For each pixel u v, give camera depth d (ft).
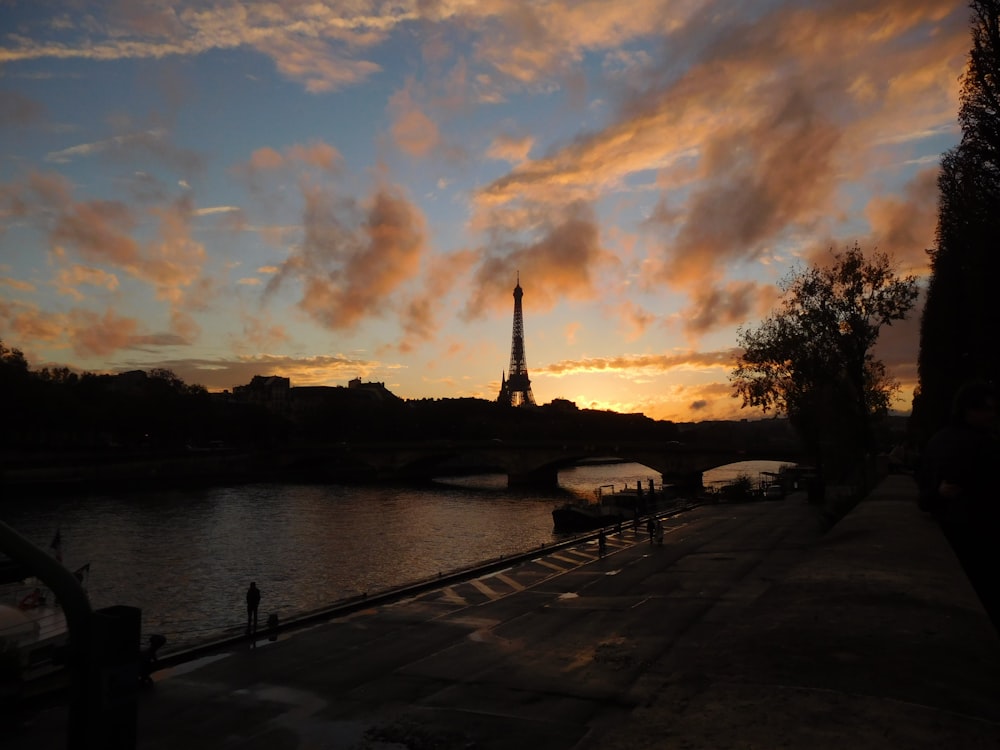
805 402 209.97
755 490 384.27
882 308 167.73
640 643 76.13
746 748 14.57
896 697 17.67
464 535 288.92
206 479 545.03
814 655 21.52
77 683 14.66
